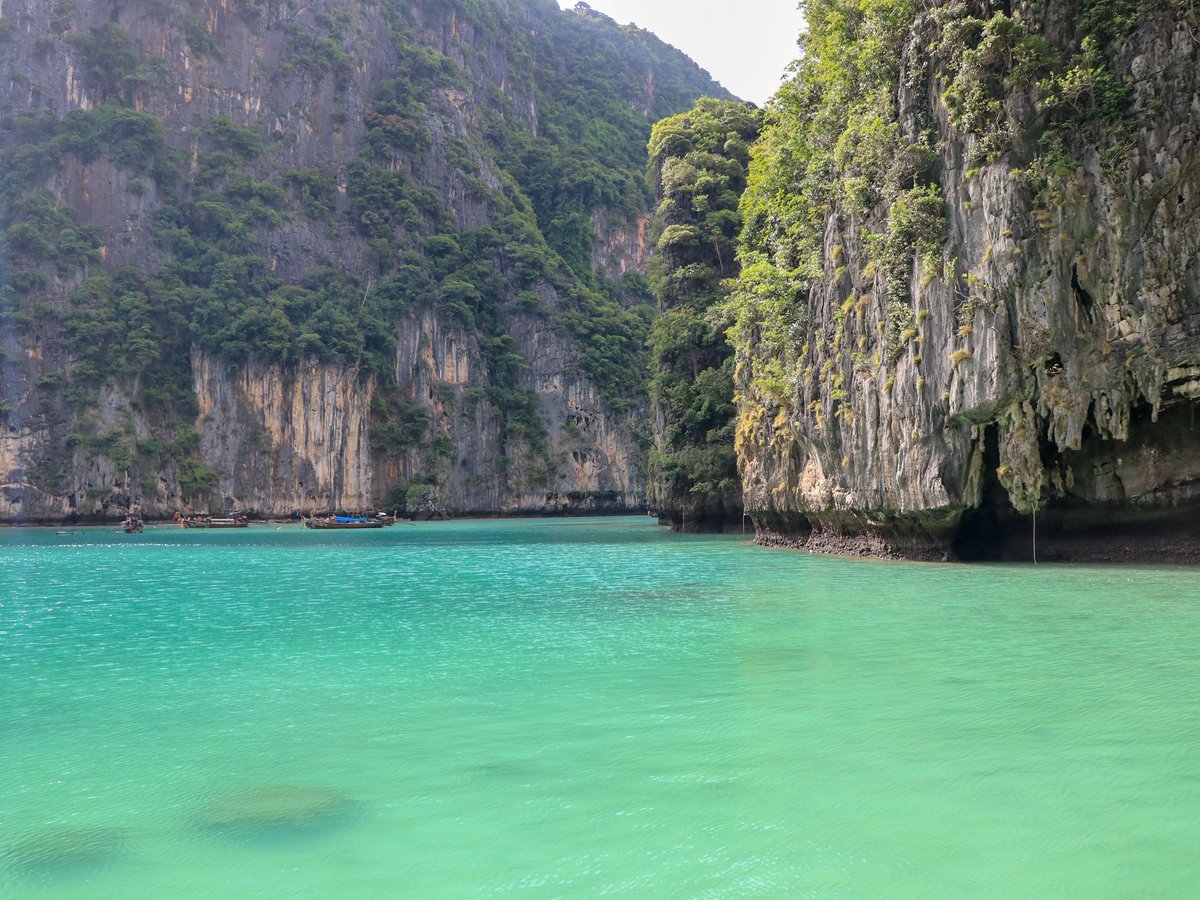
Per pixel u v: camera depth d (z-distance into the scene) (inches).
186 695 472.1
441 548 2025.1
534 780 325.1
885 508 1216.8
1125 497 1087.6
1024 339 1014.4
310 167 5285.4
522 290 5531.5
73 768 350.3
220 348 4554.6
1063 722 385.4
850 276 1302.9
